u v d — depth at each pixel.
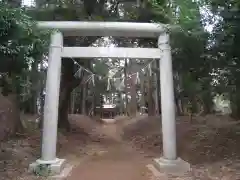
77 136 15.64
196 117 18.06
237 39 7.27
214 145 10.41
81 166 9.27
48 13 9.52
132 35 8.99
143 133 17.58
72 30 8.54
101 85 24.00
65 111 16.25
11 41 6.54
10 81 8.79
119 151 12.80
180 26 7.89
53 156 8.05
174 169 8.06
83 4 11.14
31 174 7.56
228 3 6.90
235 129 12.17
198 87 11.07
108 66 17.73
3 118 11.36
